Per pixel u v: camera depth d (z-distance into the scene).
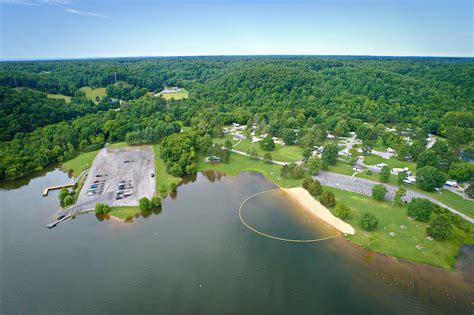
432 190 126.56
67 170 163.50
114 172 153.62
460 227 98.75
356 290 76.62
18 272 85.38
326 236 99.25
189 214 115.12
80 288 78.94
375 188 118.75
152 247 94.88
